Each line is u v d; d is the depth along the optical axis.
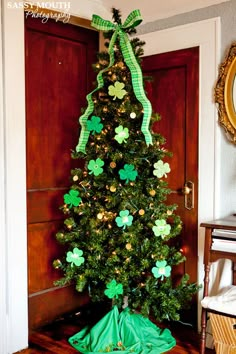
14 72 2.48
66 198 2.43
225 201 2.60
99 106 2.40
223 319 2.14
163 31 2.82
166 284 2.39
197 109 2.69
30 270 2.82
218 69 2.58
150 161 2.39
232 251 2.22
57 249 2.98
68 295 3.06
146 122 2.28
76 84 3.09
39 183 2.86
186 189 2.76
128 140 2.34
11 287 2.51
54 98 2.94
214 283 2.61
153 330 2.59
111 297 2.33
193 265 2.75
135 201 2.34
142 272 2.41
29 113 2.78
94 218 2.38
